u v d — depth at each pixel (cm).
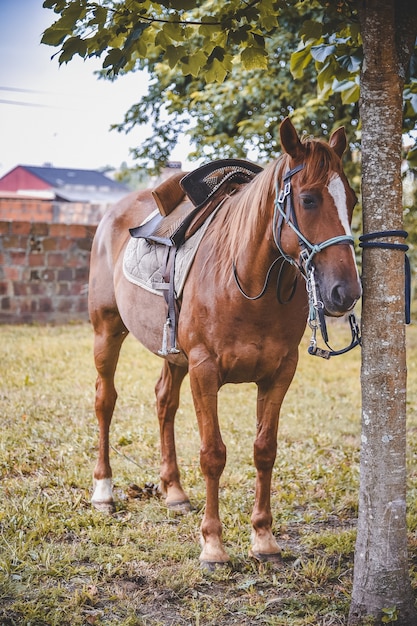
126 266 382
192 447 510
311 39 342
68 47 290
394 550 269
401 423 268
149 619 282
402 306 266
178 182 375
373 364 266
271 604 293
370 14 260
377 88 263
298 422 588
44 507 385
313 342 254
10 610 284
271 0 307
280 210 265
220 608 289
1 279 1102
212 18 322
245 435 542
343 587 305
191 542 351
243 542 351
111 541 352
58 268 1134
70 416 582
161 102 1041
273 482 441
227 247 305
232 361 305
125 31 293
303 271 259
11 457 468
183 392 688
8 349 866
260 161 970
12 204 1933
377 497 268
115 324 418
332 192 248
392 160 263
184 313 321
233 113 944
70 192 3872
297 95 891
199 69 330
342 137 278
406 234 265
